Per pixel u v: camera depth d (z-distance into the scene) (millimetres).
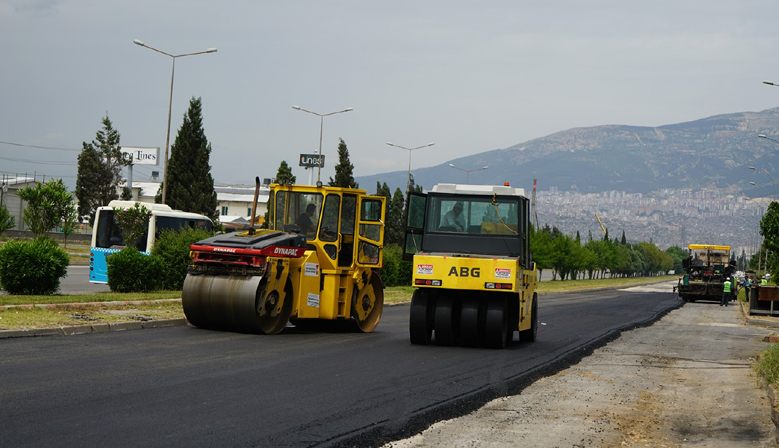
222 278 15375
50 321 14453
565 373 13203
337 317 17328
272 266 15461
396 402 9234
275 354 12750
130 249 22500
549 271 150375
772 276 50375
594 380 12555
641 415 9781
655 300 50344
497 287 14938
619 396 11133
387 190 68812
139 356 11578
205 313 15516
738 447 8062
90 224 72688
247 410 8234
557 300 44094
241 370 10828
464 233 16156
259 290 15188
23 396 8227
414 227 16266
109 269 22234
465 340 15586
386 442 7477
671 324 27750
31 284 19234
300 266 16312
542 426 8734
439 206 16344
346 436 7402
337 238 17078
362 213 17734
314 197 17062
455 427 8375
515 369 12844
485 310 15586
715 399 11109
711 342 20531
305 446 6914
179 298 20469
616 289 75250
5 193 66625
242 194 110875
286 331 16922
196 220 30641
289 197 17156
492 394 10445
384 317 23125
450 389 10430
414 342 15773
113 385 9141
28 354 11109
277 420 7863
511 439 7992
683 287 50625
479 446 7598
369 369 11727
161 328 15680
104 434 6895
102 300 18297
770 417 9594
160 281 23172
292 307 16219
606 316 30344
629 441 8266
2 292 20375
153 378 9766
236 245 15422
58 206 26578
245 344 13867
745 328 26953
